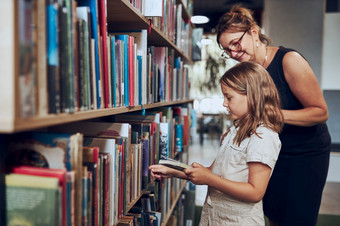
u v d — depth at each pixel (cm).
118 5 111
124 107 112
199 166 120
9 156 69
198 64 584
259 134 116
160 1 136
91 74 83
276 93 124
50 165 69
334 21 375
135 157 121
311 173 148
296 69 136
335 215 311
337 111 386
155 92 164
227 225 122
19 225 60
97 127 111
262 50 151
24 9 52
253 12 148
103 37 91
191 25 341
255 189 110
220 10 672
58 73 63
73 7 69
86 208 75
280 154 154
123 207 108
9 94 49
